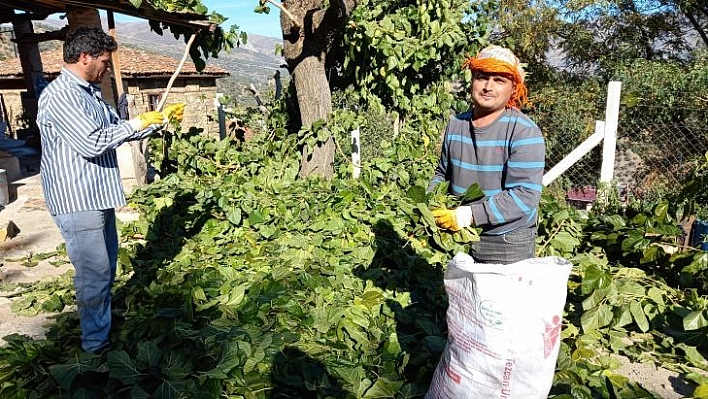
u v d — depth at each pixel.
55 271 4.58
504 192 2.51
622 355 3.38
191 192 5.33
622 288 3.77
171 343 2.87
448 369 2.21
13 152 11.01
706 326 3.31
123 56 19.14
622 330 3.63
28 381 2.70
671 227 4.43
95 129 2.67
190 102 19.28
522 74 2.47
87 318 2.98
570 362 2.87
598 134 6.82
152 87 18.03
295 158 6.20
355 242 4.41
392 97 7.00
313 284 3.62
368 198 4.89
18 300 3.97
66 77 2.68
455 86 8.40
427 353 2.89
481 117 2.58
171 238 4.79
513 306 1.98
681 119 7.71
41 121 2.67
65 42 2.66
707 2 12.51
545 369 2.05
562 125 8.41
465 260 2.15
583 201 7.59
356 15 6.10
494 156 2.57
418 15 6.54
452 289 2.16
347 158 6.52
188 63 20.34
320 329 3.15
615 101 6.69
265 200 4.92
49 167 2.73
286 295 3.40
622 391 2.79
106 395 2.57
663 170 7.35
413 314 3.39
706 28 13.49
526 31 13.17
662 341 3.41
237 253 4.36
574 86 13.18
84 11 6.65
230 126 8.19
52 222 6.03
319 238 4.41
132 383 2.52
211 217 4.91
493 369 2.03
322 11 5.54
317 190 5.16
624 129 7.59
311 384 2.61
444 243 3.38
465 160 2.72
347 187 5.19
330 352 2.94
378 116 7.68
